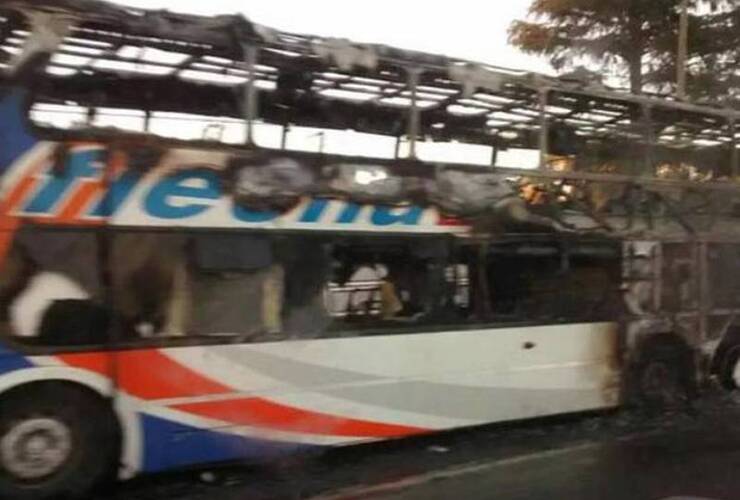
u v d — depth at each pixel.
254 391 7.56
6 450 6.46
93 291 6.82
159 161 7.15
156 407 7.08
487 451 8.77
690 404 10.98
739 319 11.51
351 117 10.07
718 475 7.75
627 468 8.01
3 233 6.46
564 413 9.69
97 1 6.91
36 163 6.61
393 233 8.45
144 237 7.07
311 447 7.86
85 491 6.81
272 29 7.77
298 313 7.83
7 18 6.65
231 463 7.62
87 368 6.77
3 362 6.43
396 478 7.71
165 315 7.15
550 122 10.61
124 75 8.73
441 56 8.82
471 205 8.98
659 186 10.69
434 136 10.47
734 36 24.53
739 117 11.40
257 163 7.66
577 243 9.84
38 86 6.80
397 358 8.38
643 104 10.40
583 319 9.84
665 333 10.66
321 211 8.00
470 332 8.89
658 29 24.94
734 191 11.50
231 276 7.48
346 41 8.18
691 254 11.00
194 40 7.50
